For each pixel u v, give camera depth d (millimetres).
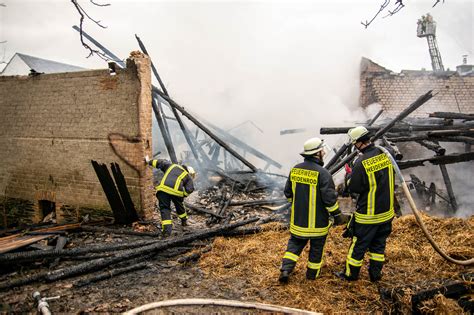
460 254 4090
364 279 3900
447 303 3057
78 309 3434
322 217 3732
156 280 4137
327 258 4527
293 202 3822
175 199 6117
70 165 7172
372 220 3609
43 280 4082
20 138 7652
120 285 4004
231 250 4949
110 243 5477
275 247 5008
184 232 6172
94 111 6805
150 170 6781
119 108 6570
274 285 3895
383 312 3334
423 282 3414
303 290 3748
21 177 7758
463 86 15719
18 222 7961
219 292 3809
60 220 7430
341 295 3619
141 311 3289
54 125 7238
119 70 6457
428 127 8938
